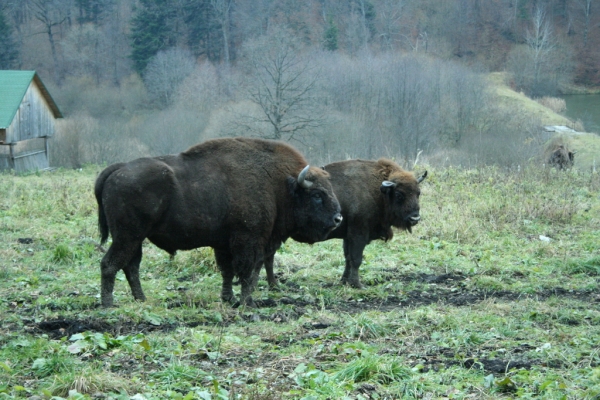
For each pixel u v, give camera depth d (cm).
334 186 1424
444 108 5716
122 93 7506
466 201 2261
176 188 1182
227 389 797
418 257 1658
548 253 1698
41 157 5050
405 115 5278
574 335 1017
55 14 9081
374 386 802
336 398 758
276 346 963
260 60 5278
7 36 8356
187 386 800
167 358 902
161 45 8250
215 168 1227
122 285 1378
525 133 5353
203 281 1445
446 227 1905
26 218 2100
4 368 829
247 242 1234
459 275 1515
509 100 6700
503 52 9306
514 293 1353
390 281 1454
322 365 874
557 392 774
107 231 1217
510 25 9831
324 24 8831
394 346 974
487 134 5212
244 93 5572
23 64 8481
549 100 7869
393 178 1432
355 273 1420
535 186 2628
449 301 1295
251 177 1244
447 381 824
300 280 1473
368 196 1434
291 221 1297
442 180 2719
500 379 830
